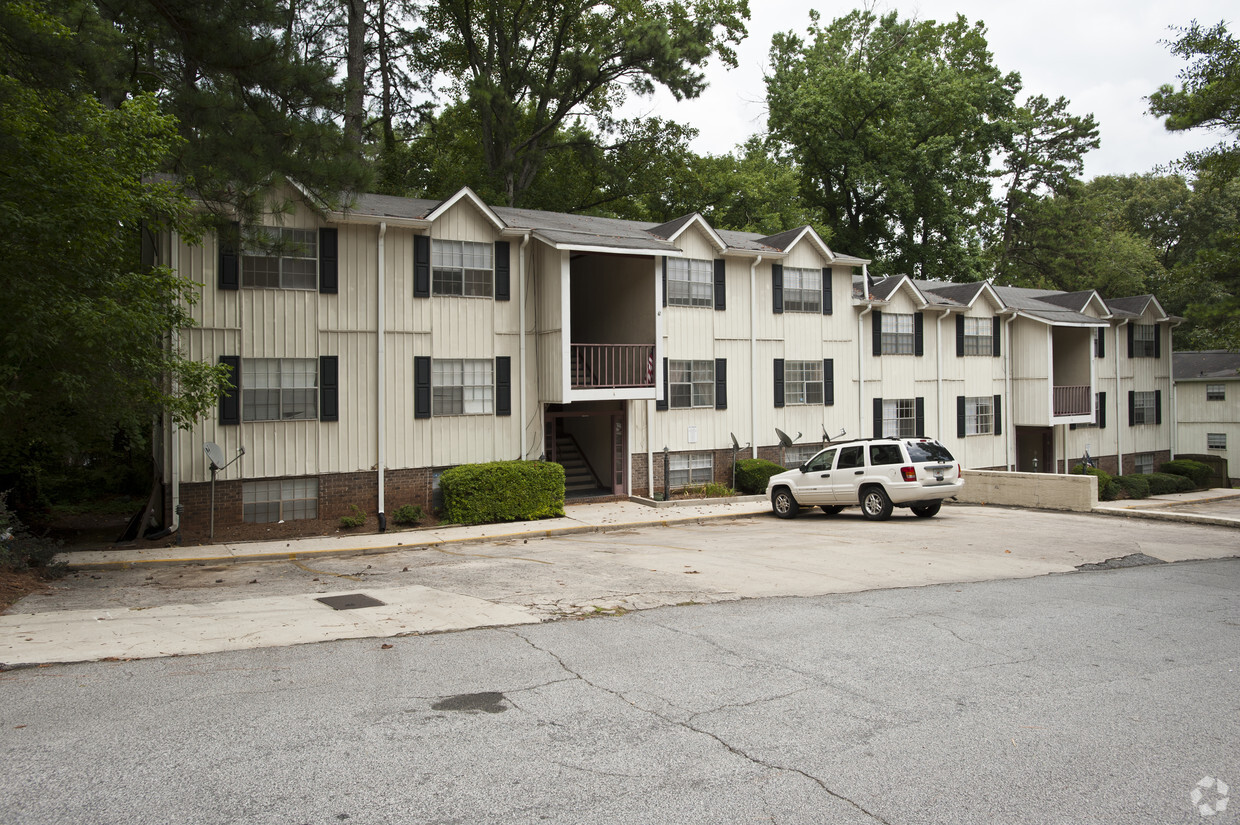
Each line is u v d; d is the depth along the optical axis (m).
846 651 7.89
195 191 16.48
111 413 13.77
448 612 9.66
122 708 6.15
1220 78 22.19
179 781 4.86
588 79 33.19
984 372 30.73
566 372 20.47
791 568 12.91
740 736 5.68
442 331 20.34
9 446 15.54
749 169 40.28
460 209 20.62
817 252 26.64
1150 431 36.31
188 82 15.83
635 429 23.28
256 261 18.23
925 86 39.38
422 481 20.08
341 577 12.74
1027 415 31.02
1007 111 43.69
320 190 16.11
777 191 39.28
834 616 9.41
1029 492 21.73
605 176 36.72
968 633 8.60
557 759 5.25
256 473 18.19
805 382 26.34
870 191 41.44
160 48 15.22
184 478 17.45
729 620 9.22
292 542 16.83
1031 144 52.38
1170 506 28.38
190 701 6.33
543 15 35.66
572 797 4.71
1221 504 29.42
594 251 20.69
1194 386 39.28
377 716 6.02
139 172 13.89
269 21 15.48
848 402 27.28
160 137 15.02
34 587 11.85
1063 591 10.98
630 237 22.58
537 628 8.84
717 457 24.64
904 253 41.72
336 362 19.02
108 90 14.98
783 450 25.83
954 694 6.60
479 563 13.98
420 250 20.02
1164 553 14.35
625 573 12.59
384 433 19.55
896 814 4.54
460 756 5.29
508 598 10.58
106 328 12.44
